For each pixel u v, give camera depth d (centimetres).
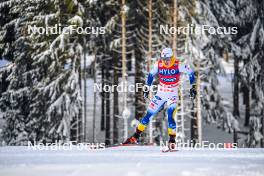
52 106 6288
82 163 1516
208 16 6631
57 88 6312
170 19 6462
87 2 6181
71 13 6225
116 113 7119
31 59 6775
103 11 6725
